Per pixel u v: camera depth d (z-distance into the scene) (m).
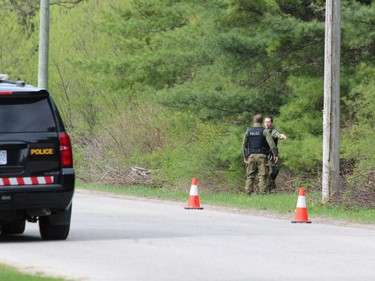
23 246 39.97
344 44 79.00
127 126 104.56
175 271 32.44
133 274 31.67
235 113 87.19
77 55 122.75
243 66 84.00
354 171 70.06
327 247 39.81
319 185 74.12
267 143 74.81
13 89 41.41
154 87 98.00
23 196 40.97
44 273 31.41
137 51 102.69
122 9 103.88
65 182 41.38
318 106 83.50
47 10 90.25
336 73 62.47
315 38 80.50
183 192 85.62
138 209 60.16
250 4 84.75
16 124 41.28
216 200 68.00
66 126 115.31
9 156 41.03
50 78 121.06
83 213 56.78
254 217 54.94
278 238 43.19
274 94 86.38
